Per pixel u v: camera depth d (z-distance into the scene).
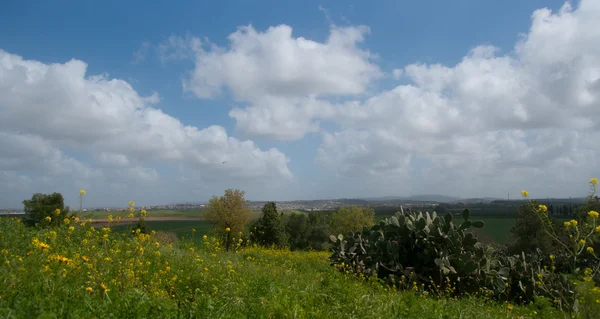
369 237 10.45
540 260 9.84
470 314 6.24
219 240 13.93
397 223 10.23
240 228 30.64
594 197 5.35
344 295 5.67
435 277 9.40
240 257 13.57
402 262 9.95
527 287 9.12
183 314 3.99
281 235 44.88
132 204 7.96
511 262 9.70
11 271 4.17
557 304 7.12
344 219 48.50
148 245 7.74
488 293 8.96
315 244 50.75
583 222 5.39
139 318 3.69
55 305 3.55
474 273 9.20
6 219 8.74
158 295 4.89
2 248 5.91
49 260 4.84
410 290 8.74
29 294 3.77
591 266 5.70
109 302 3.92
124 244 7.16
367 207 49.34
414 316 5.33
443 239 9.55
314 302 5.41
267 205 45.12
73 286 4.32
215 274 6.83
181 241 12.29
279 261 14.39
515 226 15.89
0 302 3.37
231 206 30.53
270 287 5.44
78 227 7.55
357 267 9.79
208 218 30.55
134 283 5.34
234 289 5.59
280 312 4.52
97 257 5.78
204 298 4.44
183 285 6.04
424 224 9.70
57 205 15.56
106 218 7.91
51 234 6.85
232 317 4.13
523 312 7.24
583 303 5.24
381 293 7.50
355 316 5.00
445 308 6.30
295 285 6.52
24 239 7.06
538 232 14.43
